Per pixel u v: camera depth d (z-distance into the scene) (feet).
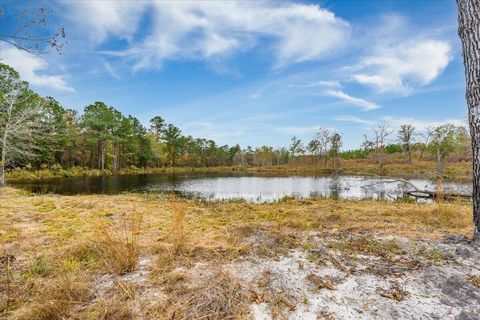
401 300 6.25
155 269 7.81
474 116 9.88
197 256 8.98
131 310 5.80
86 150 118.21
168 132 175.01
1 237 11.44
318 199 34.63
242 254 9.20
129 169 130.93
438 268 7.90
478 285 6.84
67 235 11.69
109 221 15.33
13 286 6.84
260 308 5.98
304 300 6.24
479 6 9.77
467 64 10.19
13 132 40.98
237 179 89.86
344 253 9.32
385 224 14.20
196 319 5.54
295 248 9.89
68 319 5.54
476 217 9.92
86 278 7.22
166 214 19.21
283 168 177.17
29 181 67.21
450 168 106.83
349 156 218.59
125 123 122.21
